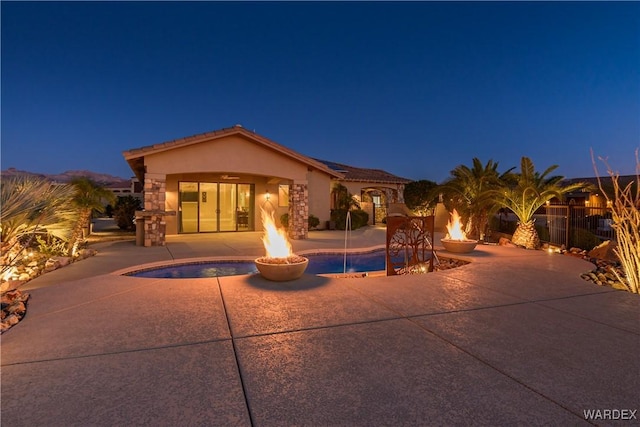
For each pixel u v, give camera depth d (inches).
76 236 430.0
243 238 661.9
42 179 307.4
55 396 102.3
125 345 140.4
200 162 577.9
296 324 166.2
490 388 109.0
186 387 108.2
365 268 431.5
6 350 135.1
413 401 101.3
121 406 97.4
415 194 925.2
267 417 92.9
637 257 242.8
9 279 270.1
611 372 120.0
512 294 223.8
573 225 513.3
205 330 157.6
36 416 92.3
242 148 608.7
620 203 271.6
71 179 484.4
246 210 808.9
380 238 675.4
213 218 778.2
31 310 185.0
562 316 181.0
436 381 113.1
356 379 114.0
